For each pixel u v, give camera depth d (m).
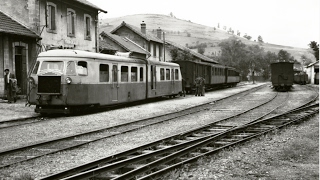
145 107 20.98
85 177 6.02
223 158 8.02
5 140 10.43
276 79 40.16
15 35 21.45
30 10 23.27
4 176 6.69
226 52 93.94
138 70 21.78
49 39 24.67
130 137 10.91
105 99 18.06
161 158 7.20
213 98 29.14
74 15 27.83
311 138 10.46
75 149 9.12
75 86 16.11
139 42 46.91
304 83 65.25
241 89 48.12
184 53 53.22
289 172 6.93
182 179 6.42
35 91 16.20
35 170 7.16
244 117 15.99
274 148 9.12
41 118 15.52
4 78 20.67
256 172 6.94
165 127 12.99
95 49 31.41
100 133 11.66
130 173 6.15
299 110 17.45
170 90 27.14
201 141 9.63
